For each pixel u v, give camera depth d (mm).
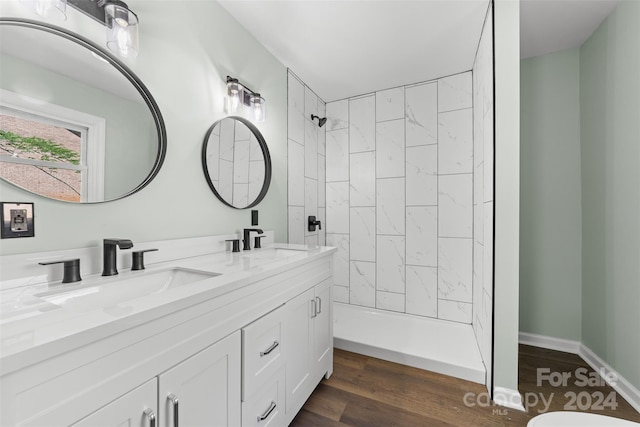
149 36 1195
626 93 1571
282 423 1215
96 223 1014
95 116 1006
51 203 896
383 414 1416
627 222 1572
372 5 1582
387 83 2533
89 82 991
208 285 863
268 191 1992
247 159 1768
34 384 476
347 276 2834
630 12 1531
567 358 1965
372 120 2719
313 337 1502
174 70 1305
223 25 1596
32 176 851
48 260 880
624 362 1594
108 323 574
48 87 888
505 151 1473
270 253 1579
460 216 2359
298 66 2227
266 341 1104
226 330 905
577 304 2045
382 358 1967
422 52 2055
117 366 600
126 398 618
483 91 1810
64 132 925
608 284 1736
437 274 2449
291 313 1286
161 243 1230
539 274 2166
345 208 2842
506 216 1481
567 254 2072
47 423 491
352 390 1609
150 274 1071
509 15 1456
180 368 745
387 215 2654
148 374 665
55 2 855
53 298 792
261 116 1774
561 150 2088
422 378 1729
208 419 840
